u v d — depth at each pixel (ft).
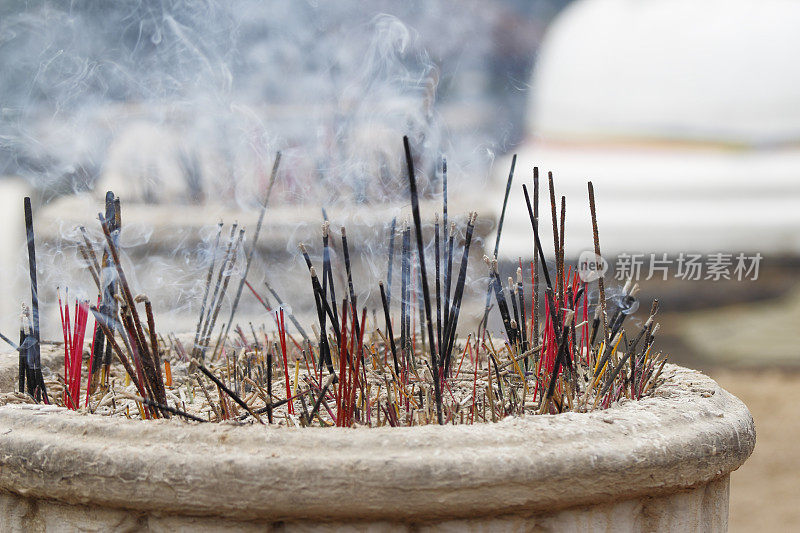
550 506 4.92
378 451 4.77
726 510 5.80
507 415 6.02
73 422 5.15
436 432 4.92
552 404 5.96
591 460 4.90
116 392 6.43
